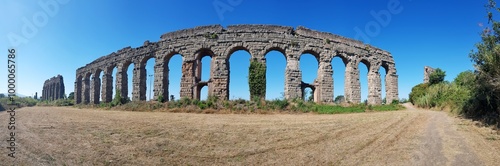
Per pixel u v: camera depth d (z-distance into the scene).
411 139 14.80
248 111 30.38
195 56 41.19
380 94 46.12
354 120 23.06
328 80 41.28
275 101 33.59
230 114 28.78
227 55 39.88
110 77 53.81
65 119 24.20
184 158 11.58
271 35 40.03
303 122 21.83
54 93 95.88
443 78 50.72
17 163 10.28
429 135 15.79
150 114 28.88
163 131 17.22
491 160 10.76
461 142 13.79
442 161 10.76
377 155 11.85
